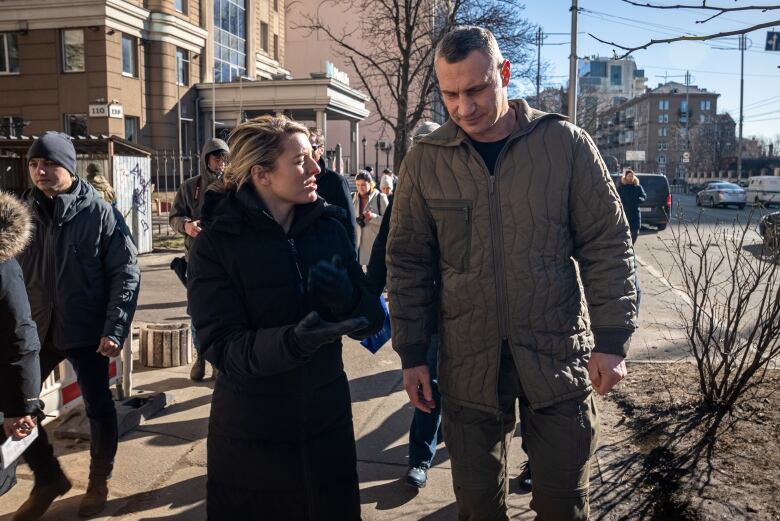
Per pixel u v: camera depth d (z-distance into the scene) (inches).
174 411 181.3
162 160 944.3
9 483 101.7
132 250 134.6
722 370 192.1
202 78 1048.2
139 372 217.6
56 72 868.0
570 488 86.3
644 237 664.4
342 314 82.0
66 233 125.6
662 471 135.3
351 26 1627.7
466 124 86.7
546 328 86.1
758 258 169.8
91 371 129.3
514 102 92.0
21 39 871.1
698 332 169.9
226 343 78.0
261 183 82.8
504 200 86.4
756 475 130.0
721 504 120.6
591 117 2150.6
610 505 124.9
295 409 81.5
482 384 88.0
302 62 1654.8
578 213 87.9
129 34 899.4
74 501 132.6
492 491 90.4
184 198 189.0
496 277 86.6
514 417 94.1
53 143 124.3
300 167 82.0
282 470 81.2
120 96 881.5
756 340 220.4
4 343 98.2
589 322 92.3
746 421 154.9
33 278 125.3
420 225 93.7
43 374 131.5
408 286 93.9
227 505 83.0
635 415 165.8
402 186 94.6
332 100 994.1
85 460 151.2
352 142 1168.2
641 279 407.8
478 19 796.0
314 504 82.2
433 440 137.6
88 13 842.2
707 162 3326.8
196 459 151.4
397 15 783.1
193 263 81.5
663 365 205.6
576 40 708.7
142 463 149.0
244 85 997.2
